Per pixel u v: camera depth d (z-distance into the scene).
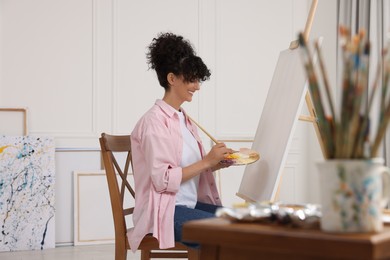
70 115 4.99
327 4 5.47
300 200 5.70
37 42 4.91
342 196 1.13
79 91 5.02
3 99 4.81
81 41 5.04
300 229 1.19
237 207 1.42
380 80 4.55
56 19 4.97
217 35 5.50
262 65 5.63
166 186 2.26
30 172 4.77
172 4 5.34
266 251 1.21
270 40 5.67
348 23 5.12
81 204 4.95
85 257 4.27
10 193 4.70
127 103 5.16
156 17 5.28
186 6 5.39
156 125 2.35
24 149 4.77
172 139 2.35
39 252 4.55
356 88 1.12
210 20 5.48
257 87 5.61
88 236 4.95
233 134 5.50
